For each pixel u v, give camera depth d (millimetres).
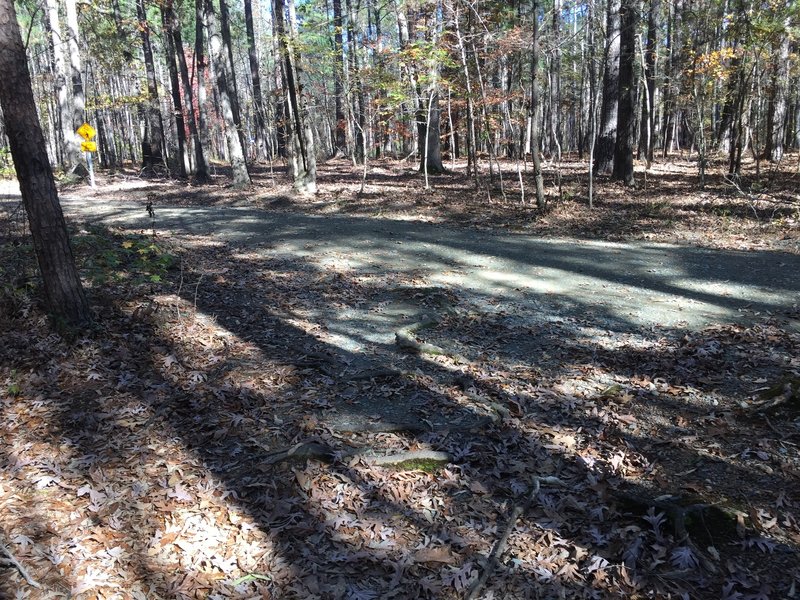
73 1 25625
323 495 4094
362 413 5262
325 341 7000
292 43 18875
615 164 19891
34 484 4289
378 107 19891
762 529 3570
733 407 5039
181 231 13688
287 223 14758
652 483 4113
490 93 18516
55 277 6574
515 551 3531
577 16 21453
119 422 5105
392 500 4051
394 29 30000
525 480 4207
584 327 7234
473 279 9523
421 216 15797
